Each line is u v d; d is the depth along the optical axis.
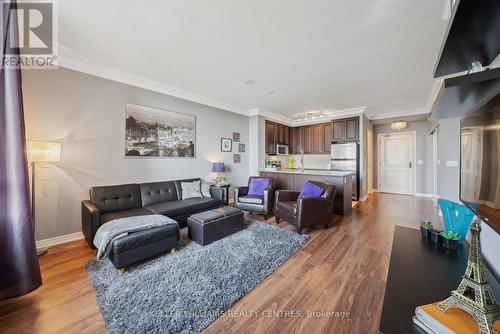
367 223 3.39
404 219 3.61
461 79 0.86
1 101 1.41
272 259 2.15
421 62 2.65
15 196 1.47
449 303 0.74
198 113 4.23
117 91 3.08
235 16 1.83
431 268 1.09
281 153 6.17
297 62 2.69
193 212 3.18
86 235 2.46
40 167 2.46
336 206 3.94
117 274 1.88
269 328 1.31
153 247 2.10
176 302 1.52
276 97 4.19
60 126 2.58
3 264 1.45
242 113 5.18
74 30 2.04
